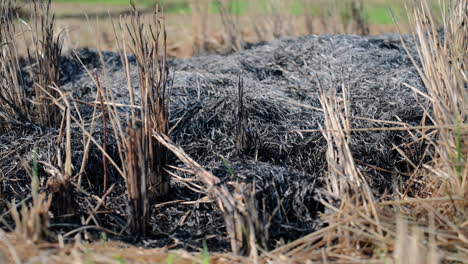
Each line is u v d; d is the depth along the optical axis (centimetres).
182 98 481
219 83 519
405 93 492
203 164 428
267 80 554
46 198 360
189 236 363
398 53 583
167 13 998
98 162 415
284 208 374
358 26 783
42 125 461
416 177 418
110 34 834
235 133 439
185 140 446
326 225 360
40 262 298
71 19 946
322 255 323
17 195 388
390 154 441
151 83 377
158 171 390
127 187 354
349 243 330
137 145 346
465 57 372
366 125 454
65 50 629
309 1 852
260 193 369
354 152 434
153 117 382
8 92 462
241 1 1073
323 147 439
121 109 466
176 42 845
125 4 1087
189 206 393
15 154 419
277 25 793
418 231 328
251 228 326
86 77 587
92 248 326
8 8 461
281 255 319
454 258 318
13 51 457
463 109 357
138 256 321
